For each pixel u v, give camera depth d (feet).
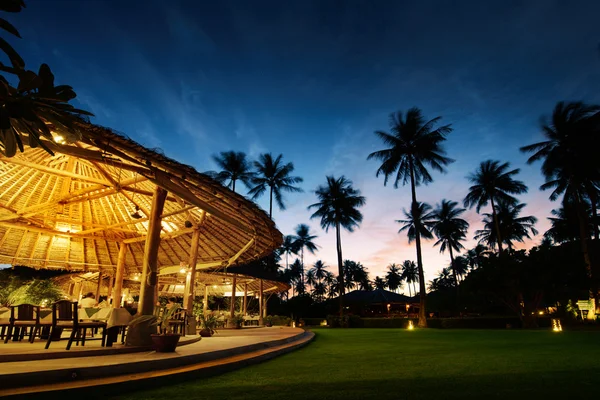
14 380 10.27
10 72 5.94
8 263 33.71
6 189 26.68
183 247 38.06
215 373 15.05
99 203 31.94
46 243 34.86
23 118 6.25
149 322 18.52
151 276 19.67
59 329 17.90
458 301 137.18
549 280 79.77
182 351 17.44
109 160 17.08
